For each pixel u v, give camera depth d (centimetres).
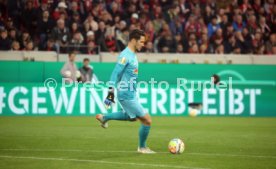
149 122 3039
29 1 6312
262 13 7150
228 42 6638
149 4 6856
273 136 4106
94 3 6625
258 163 2761
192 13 6875
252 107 6222
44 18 6234
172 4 6969
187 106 6066
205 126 4912
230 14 6956
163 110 5997
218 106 6134
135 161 2766
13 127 4547
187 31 6619
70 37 6203
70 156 2931
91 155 2978
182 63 6038
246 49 6700
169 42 6397
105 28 6334
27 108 5716
